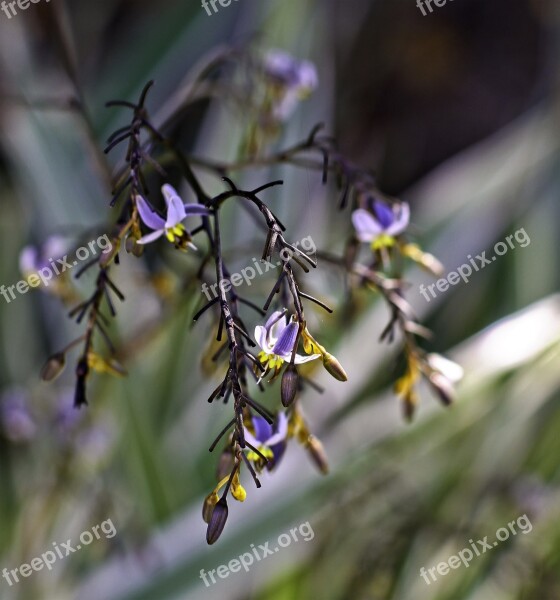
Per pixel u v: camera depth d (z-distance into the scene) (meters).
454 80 1.40
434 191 0.95
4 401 0.66
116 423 0.62
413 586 0.63
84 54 1.18
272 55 0.54
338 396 0.70
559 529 0.66
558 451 0.71
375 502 0.62
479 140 1.36
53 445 0.60
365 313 0.75
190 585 0.55
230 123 0.79
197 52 0.91
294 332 0.39
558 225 0.93
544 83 1.14
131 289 0.66
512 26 1.41
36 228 0.81
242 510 0.56
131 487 0.63
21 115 0.74
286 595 0.58
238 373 0.41
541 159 0.92
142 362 0.71
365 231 0.46
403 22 1.41
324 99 0.87
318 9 0.87
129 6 1.24
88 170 0.77
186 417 0.74
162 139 0.44
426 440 0.64
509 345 0.65
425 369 0.47
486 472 0.68
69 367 0.73
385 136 1.36
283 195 0.83
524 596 0.63
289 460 0.58
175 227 0.41
